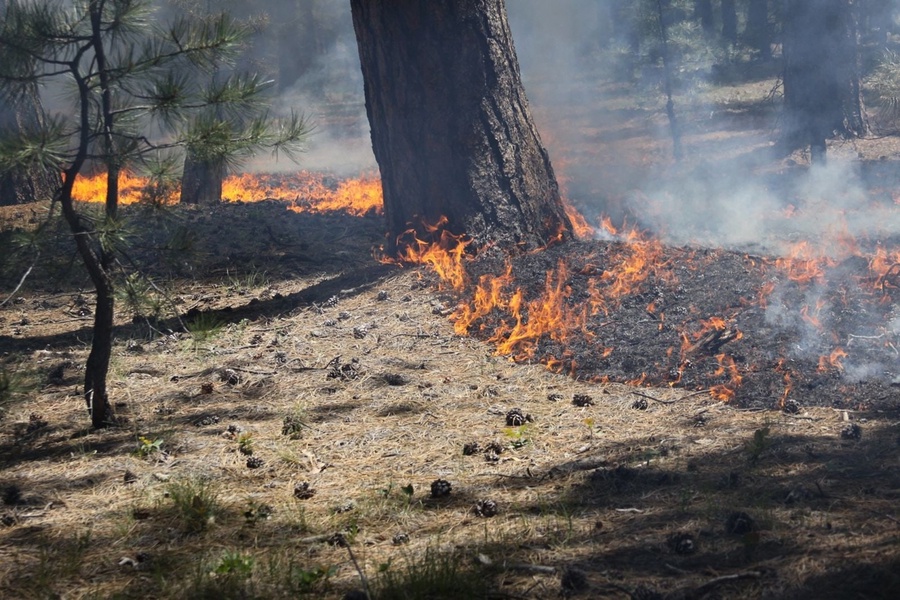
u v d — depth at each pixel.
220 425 6.09
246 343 7.95
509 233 9.62
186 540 4.40
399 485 4.96
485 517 4.46
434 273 9.39
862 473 4.59
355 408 6.27
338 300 9.20
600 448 5.32
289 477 5.18
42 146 5.39
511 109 9.73
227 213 14.30
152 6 5.96
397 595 3.66
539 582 3.72
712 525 4.10
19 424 6.42
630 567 3.78
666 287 8.04
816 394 5.91
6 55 5.55
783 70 16.98
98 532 4.54
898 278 7.63
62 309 9.92
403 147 9.73
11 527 4.71
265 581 3.91
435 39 9.41
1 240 5.74
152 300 6.17
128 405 6.57
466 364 7.15
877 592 3.35
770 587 3.48
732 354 6.61
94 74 5.79
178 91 5.79
